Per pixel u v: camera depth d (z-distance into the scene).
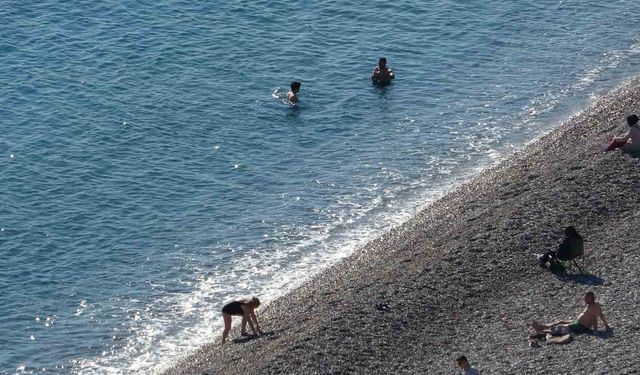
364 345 100.88
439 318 105.06
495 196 129.88
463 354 98.19
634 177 125.62
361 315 105.62
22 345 113.88
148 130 155.75
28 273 125.44
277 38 181.62
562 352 95.06
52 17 186.88
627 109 147.50
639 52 175.12
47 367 110.56
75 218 135.88
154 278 124.69
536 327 98.62
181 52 177.00
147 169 146.50
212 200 140.00
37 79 168.75
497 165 142.62
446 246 118.06
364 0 194.12
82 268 126.56
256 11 190.00
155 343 113.25
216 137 154.50
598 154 132.38
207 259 127.88
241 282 123.12
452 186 140.00
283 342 103.31
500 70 171.62
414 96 164.62
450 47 179.12
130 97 164.00
